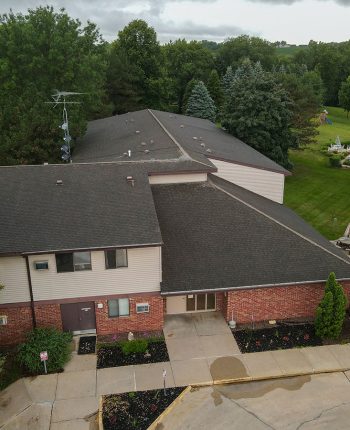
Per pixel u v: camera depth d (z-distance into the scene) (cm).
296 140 4581
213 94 8006
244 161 3039
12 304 2030
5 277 1978
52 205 2130
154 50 6956
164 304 2283
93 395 1809
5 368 1925
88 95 4103
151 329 2178
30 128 3381
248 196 2823
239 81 4369
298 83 5212
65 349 1992
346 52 11956
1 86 3944
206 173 2597
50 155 3441
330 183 4688
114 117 4744
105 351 2052
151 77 6775
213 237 2303
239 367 1955
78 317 2127
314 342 2114
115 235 1989
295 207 4006
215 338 2136
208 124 4594
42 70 3953
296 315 2270
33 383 1869
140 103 6681
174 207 2438
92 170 2398
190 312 2319
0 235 1955
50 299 2047
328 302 2045
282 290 2197
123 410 1731
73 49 3909
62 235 1977
